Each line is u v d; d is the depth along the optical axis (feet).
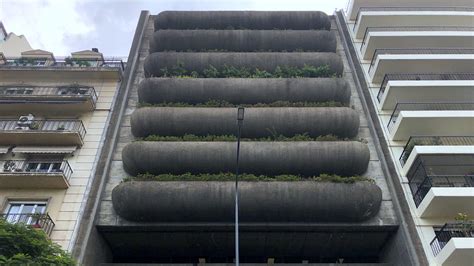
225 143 72.54
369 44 96.17
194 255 71.41
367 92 88.53
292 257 72.28
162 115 77.87
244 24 104.27
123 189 66.08
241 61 91.86
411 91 80.07
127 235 67.41
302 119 77.56
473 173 68.49
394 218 66.85
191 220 66.03
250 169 70.90
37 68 88.89
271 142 73.00
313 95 84.17
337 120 77.56
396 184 69.77
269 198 65.10
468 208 61.98
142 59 101.55
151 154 71.05
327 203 65.31
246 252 71.00
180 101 84.07
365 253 71.82
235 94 83.82
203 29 102.83
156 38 98.12
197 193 65.16
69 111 82.89
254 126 77.05
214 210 64.95
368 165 74.64
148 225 65.92
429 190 62.28
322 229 66.49
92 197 68.08
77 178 71.15
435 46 95.76
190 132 77.30
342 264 63.52
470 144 74.23
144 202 65.00
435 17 101.55
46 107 82.07
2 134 73.56
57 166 73.10
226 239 68.08
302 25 105.09
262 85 84.43
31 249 42.70
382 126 80.33
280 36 98.27
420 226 63.72
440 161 67.46
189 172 71.05
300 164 70.85
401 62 87.30
